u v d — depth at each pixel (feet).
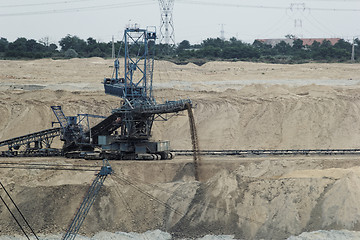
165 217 351.05
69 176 379.55
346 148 474.08
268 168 387.14
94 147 445.78
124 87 430.20
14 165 399.65
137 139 421.18
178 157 440.04
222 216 341.82
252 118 523.70
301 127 499.92
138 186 370.12
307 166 388.16
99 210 353.31
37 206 358.64
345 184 338.75
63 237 341.62
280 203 340.59
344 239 317.22
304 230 327.88
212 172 387.75
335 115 508.53
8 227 352.49
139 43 445.78
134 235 343.67
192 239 336.08
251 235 331.16
